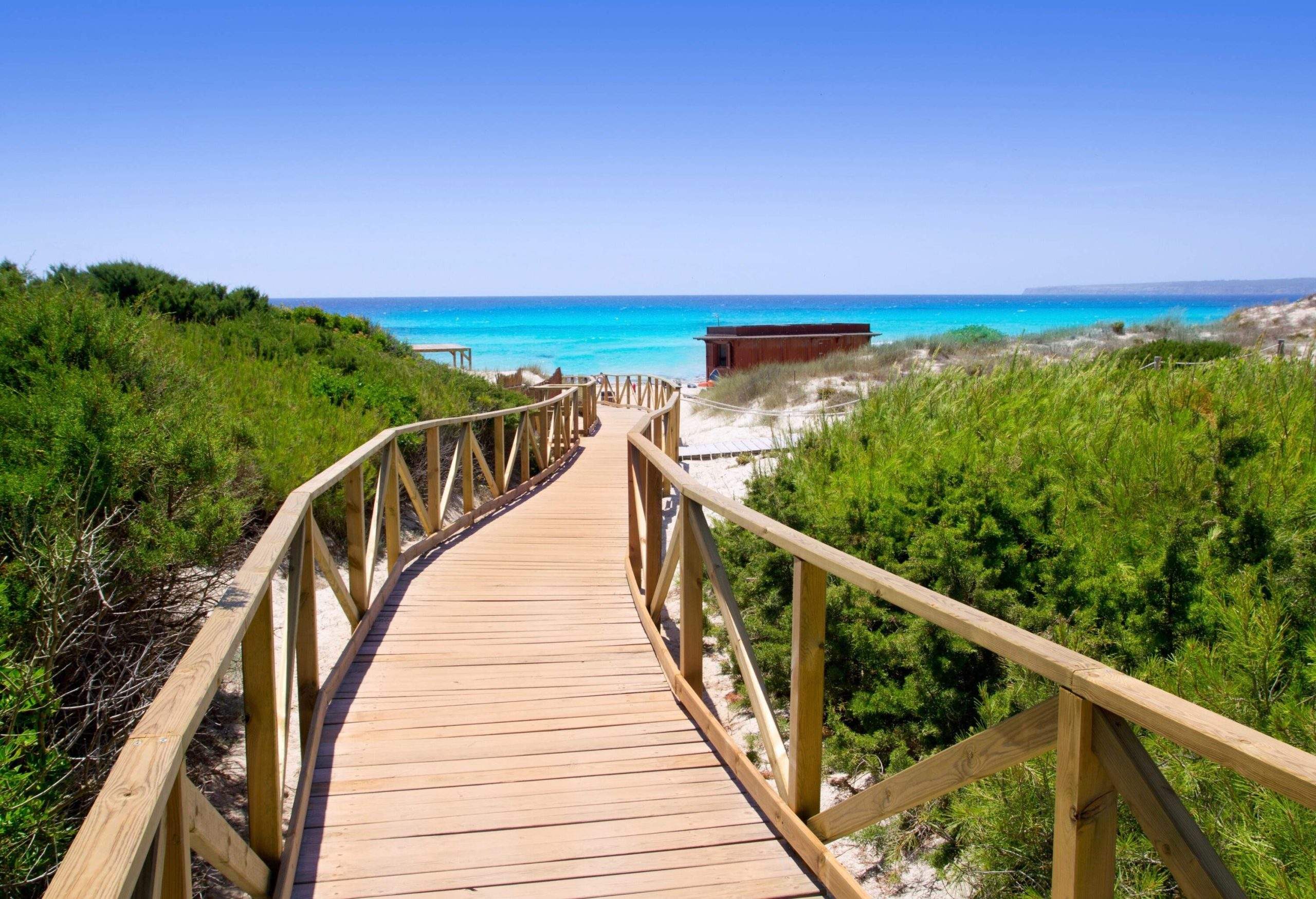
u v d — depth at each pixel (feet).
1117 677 4.69
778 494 17.99
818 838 8.49
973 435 17.34
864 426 22.56
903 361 65.41
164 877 5.16
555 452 39.09
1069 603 12.55
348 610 14.32
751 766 10.09
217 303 39.29
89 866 3.68
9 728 7.90
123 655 10.31
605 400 89.71
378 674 13.57
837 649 12.99
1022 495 14.03
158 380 16.76
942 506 14.28
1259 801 7.35
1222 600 10.67
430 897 8.05
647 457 15.38
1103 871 4.88
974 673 12.15
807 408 54.03
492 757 10.91
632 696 12.85
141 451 11.48
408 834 9.14
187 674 5.69
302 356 35.01
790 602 15.07
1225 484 12.65
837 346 87.40
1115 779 4.61
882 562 13.96
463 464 25.71
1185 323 91.45
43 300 16.60
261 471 18.04
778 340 86.28
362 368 36.86
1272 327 78.84
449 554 21.76
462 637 15.33
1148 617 11.32
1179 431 16.10
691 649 12.46
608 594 18.13
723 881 8.38
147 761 4.59
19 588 9.04
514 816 9.54
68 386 12.96
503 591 18.28
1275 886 6.54
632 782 10.32
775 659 14.05
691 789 10.18
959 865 9.80
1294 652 9.57
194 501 11.78
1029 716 5.40
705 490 11.30
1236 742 3.84
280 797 8.36
